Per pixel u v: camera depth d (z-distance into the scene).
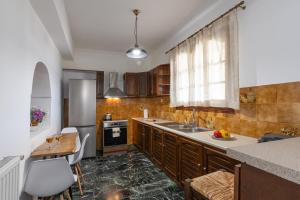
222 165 1.77
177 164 2.68
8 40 1.44
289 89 1.71
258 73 2.01
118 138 4.58
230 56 2.29
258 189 0.73
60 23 2.43
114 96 4.75
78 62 4.91
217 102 2.52
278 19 1.80
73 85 4.17
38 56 2.29
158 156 3.40
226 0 2.46
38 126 2.74
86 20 3.18
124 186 2.71
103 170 3.38
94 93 4.33
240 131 2.25
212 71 2.60
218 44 2.50
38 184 1.63
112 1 2.58
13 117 1.54
